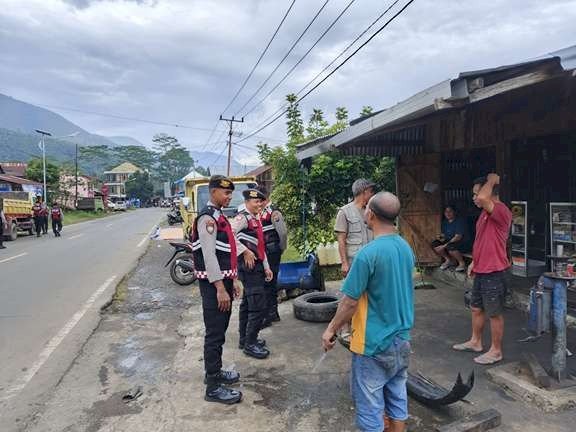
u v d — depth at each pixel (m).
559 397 3.49
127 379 4.36
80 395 4.05
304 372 4.34
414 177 8.16
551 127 5.83
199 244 3.83
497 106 5.79
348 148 7.86
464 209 8.34
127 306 7.31
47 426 3.52
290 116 15.75
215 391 3.81
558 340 3.73
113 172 105.44
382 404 2.62
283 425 3.40
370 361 2.59
